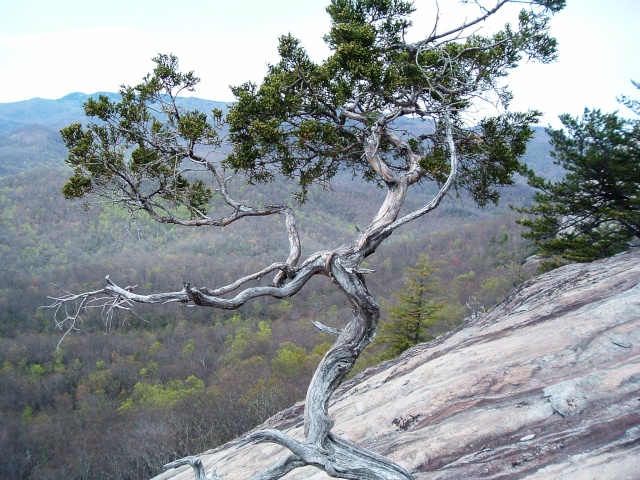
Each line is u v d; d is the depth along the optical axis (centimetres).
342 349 586
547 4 789
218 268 8138
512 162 860
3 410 4119
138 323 6144
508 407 920
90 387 4647
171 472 1639
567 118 2384
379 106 813
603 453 702
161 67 790
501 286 4403
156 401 4219
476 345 1341
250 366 4706
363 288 582
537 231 2600
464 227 9044
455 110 747
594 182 2452
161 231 10012
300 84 779
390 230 601
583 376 907
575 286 1445
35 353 5047
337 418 1309
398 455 910
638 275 1293
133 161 841
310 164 832
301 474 1020
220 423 3672
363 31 768
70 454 3609
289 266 589
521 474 722
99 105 805
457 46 830
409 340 3059
